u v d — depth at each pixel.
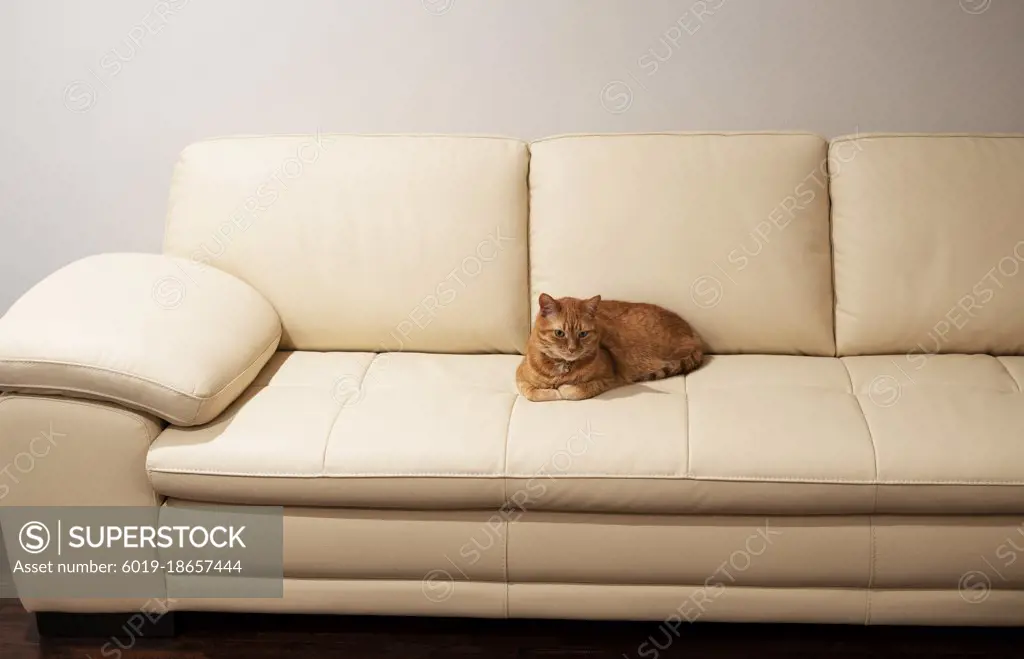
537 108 3.08
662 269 2.63
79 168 3.23
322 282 2.70
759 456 2.14
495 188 2.69
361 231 2.70
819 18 2.95
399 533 2.23
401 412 2.30
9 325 2.29
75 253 3.32
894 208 2.61
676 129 3.07
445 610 2.29
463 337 2.69
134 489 2.28
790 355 2.66
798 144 2.67
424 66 3.06
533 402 2.36
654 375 2.49
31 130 3.20
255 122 3.15
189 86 3.13
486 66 3.05
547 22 3.00
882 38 2.95
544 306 2.33
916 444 2.14
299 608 2.31
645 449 2.16
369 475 2.17
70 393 2.27
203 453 2.22
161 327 2.33
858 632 2.36
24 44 3.12
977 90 2.98
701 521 2.19
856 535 2.17
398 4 3.01
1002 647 2.30
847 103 3.02
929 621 2.22
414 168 2.71
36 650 2.39
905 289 2.59
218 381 2.28
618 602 2.26
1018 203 2.59
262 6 3.04
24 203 3.27
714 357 2.63
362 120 3.12
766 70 3.00
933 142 2.66
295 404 2.36
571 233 2.66
